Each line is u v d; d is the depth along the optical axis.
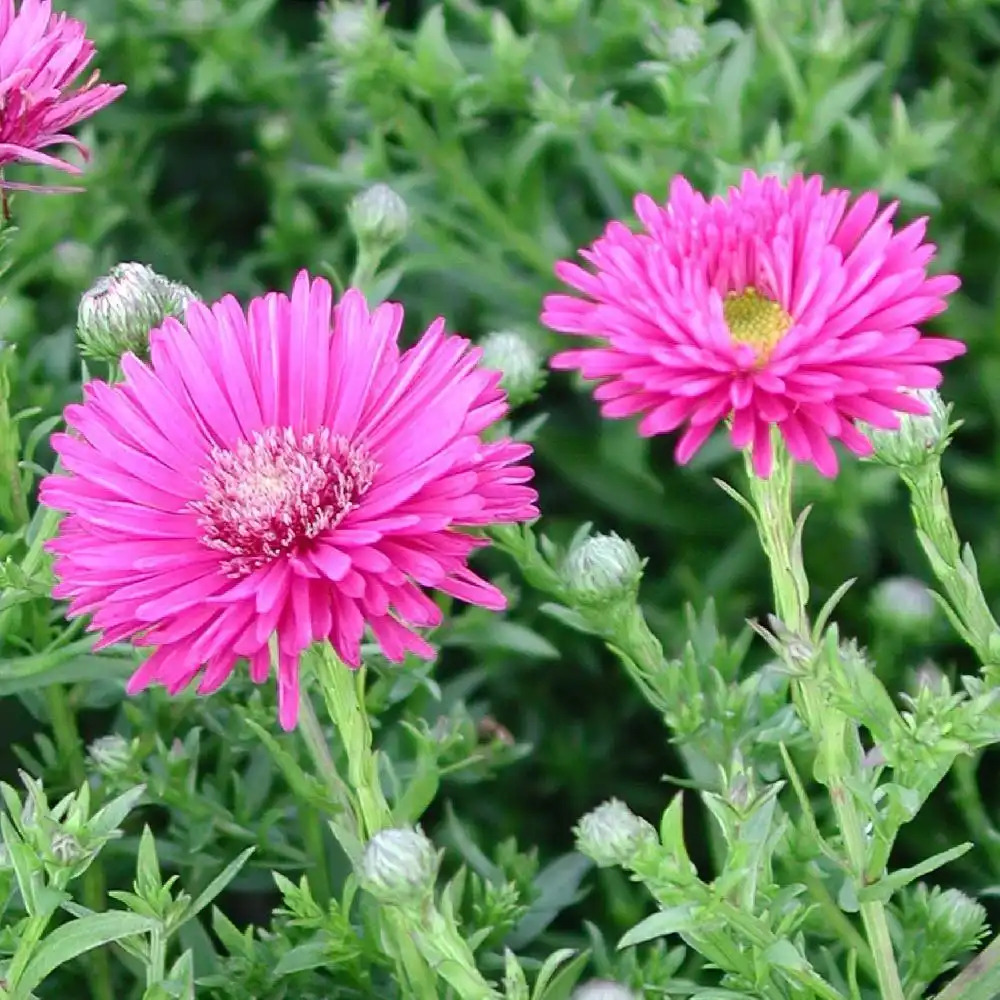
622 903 0.47
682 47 0.50
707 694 0.45
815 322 0.39
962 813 0.49
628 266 0.39
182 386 0.41
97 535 0.40
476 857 0.45
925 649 0.50
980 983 0.41
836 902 0.44
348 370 0.41
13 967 0.39
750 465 0.40
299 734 0.46
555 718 0.52
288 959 0.42
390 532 0.39
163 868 0.47
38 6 0.43
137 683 0.39
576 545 0.45
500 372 0.41
